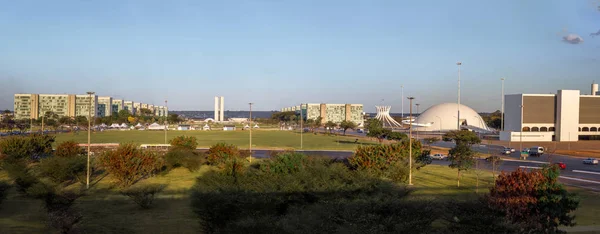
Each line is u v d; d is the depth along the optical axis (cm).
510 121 12044
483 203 2575
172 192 4203
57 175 4456
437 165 6431
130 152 4650
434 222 2720
